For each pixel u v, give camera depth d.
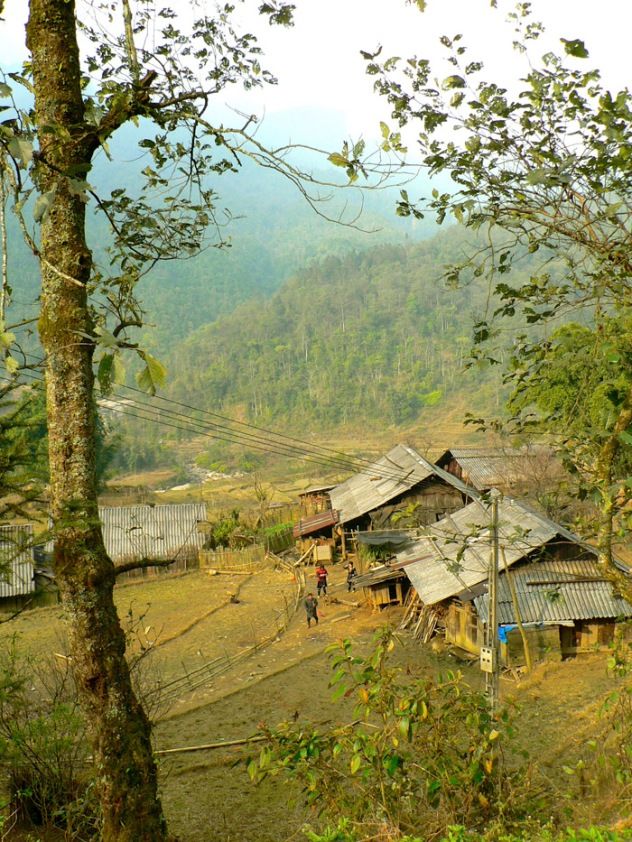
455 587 20.62
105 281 6.20
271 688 18.98
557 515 21.48
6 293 4.24
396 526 31.48
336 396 143.38
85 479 5.93
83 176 4.96
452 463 35.91
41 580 27.95
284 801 12.44
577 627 19.98
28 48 5.86
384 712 6.10
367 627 24.38
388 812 5.72
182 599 30.53
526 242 4.74
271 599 29.72
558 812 6.95
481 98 4.36
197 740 15.77
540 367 5.35
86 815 9.16
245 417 148.50
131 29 5.99
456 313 159.62
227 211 7.07
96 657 5.84
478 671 19.19
